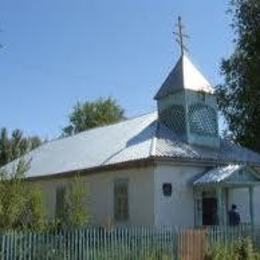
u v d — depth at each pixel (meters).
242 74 36.44
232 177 25.61
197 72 30.92
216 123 29.97
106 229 16.59
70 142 37.94
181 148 27.27
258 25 35.66
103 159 28.86
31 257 14.80
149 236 17.52
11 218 17.30
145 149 26.59
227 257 19.23
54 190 32.09
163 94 30.44
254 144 38.19
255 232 21.39
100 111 75.38
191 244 18.67
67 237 15.57
